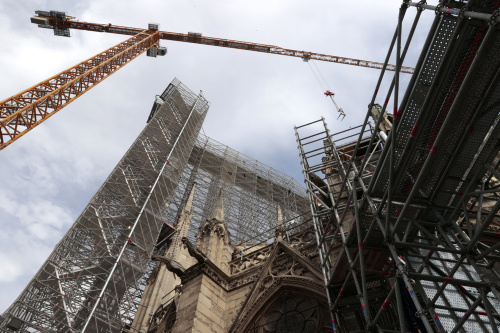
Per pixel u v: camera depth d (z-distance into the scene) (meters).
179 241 41.59
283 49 95.88
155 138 60.31
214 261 23.97
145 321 31.19
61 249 40.16
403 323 10.25
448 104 11.32
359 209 13.50
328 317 18.50
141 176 53.06
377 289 15.33
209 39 92.94
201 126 72.00
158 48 88.50
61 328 34.19
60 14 83.75
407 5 10.78
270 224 53.12
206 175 64.44
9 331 32.38
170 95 71.56
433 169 12.32
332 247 17.20
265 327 19.73
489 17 8.70
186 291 21.75
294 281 19.98
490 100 11.08
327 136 26.80
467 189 11.78
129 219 46.12
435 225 12.30
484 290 9.94
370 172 20.03
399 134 12.15
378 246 14.00
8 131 44.31
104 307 37.59
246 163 71.50
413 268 13.55
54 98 52.69
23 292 34.91
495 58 10.48
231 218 52.66
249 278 22.56
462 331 11.95
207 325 19.61
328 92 72.50
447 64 10.52
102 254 41.72
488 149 11.94
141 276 42.03
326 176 24.12
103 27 86.62
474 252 10.81
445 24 10.55
